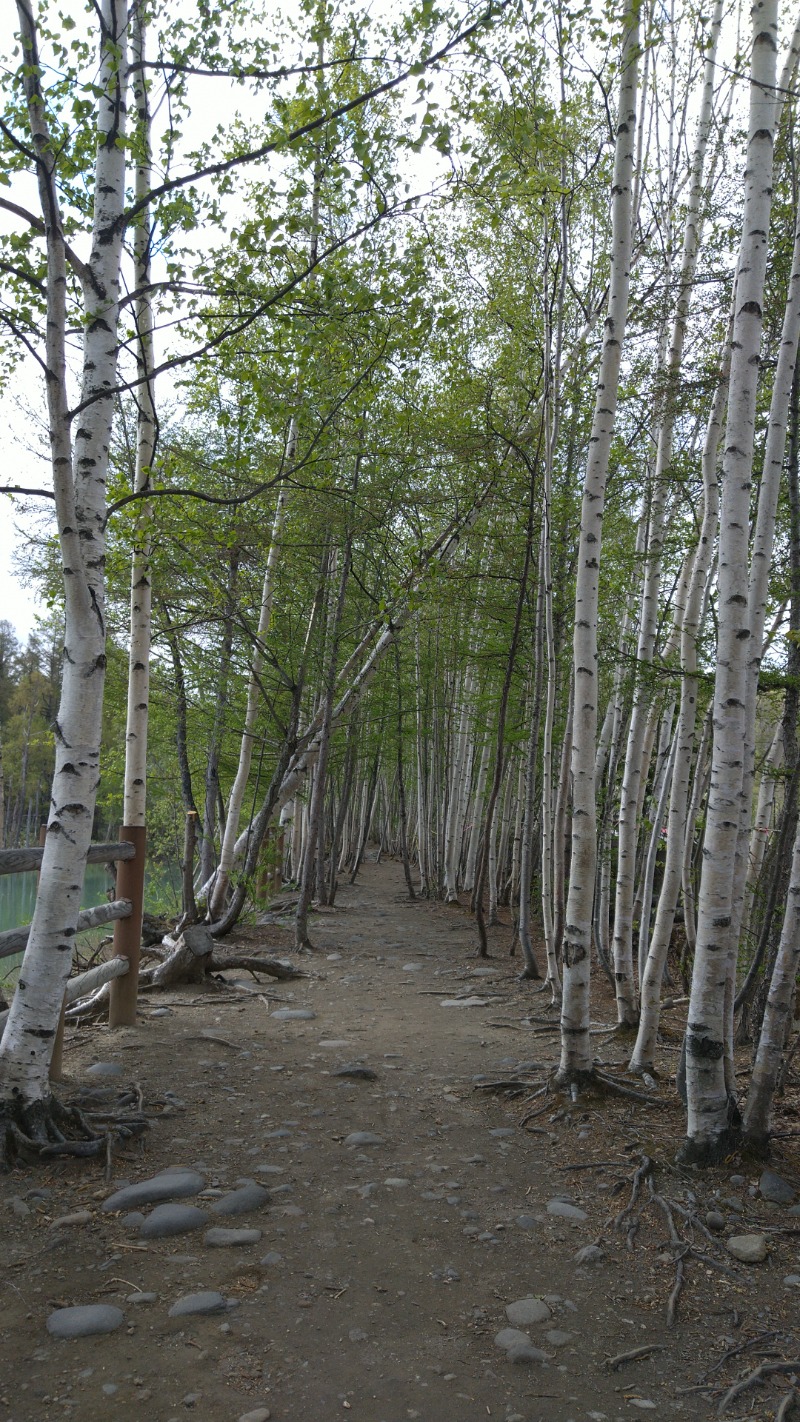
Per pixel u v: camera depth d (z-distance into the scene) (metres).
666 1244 3.77
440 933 13.64
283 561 11.63
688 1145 4.46
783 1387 2.88
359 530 11.07
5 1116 4.26
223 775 17.95
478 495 11.31
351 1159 4.56
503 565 11.97
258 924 13.09
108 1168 4.13
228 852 12.01
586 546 5.65
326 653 12.52
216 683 13.23
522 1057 6.63
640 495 8.88
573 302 9.80
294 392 6.14
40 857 4.55
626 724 11.02
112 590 10.52
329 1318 3.13
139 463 7.53
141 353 7.41
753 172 4.51
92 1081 5.44
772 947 6.64
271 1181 4.21
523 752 12.41
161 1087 5.46
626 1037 7.14
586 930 5.61
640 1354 3.02
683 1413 2.74
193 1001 8.05
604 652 7.72
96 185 4.63
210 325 5.34
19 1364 2.81
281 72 4.62
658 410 6.99
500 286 10.54
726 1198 4.12
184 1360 2.86
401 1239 3.74
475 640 12.97
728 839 4.43
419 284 5.85
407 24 4.47
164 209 4.86
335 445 8.79
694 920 8.71
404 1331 3.08
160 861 18.59
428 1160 4.62
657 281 7.89
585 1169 4.52
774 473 5.25
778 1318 3.27
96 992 7.84
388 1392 2.76
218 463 8.59
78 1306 3.10
